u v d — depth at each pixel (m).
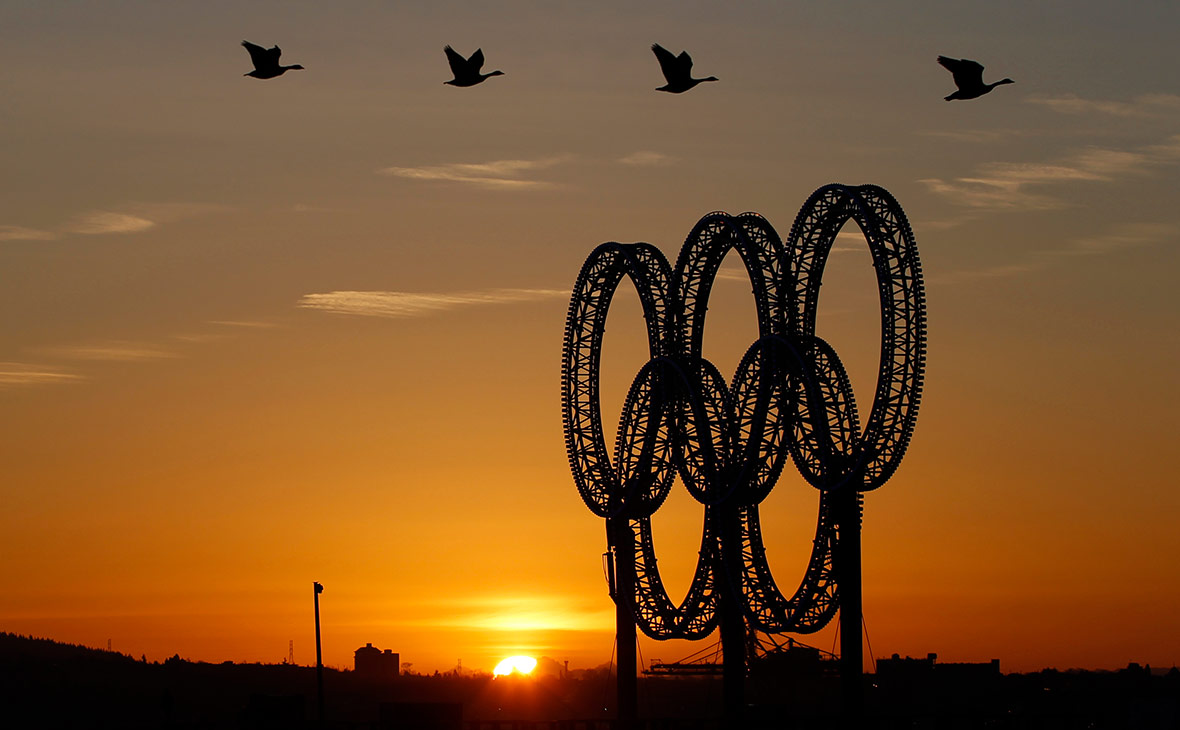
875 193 107.75
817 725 116.62
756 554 118.50
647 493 129.50
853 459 106.62
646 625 129.12
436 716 131.75
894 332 104.88
